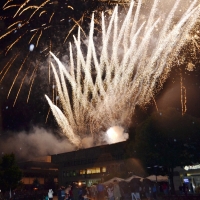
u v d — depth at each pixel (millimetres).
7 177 41438
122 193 32469
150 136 40125
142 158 40531
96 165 71812
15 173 42062
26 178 85750
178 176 48375
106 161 69188
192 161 39406
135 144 41656
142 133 40906
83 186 30297
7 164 42625
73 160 78562
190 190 41938
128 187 34531
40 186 82188
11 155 43438
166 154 39531
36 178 87250
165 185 35625
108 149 69125
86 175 73750
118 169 65125
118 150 66312
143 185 34719
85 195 28594
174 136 39562
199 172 45875
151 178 38781
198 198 28016
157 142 39938
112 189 27594
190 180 46688
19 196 39969
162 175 41312
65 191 31328
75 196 27500
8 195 43125
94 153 73000
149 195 32375
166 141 39688
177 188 47500
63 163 81000
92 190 33781
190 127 39719
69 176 78625
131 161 43562
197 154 39562
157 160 39688
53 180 90812
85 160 75188
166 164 39656
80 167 76062
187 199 28766
